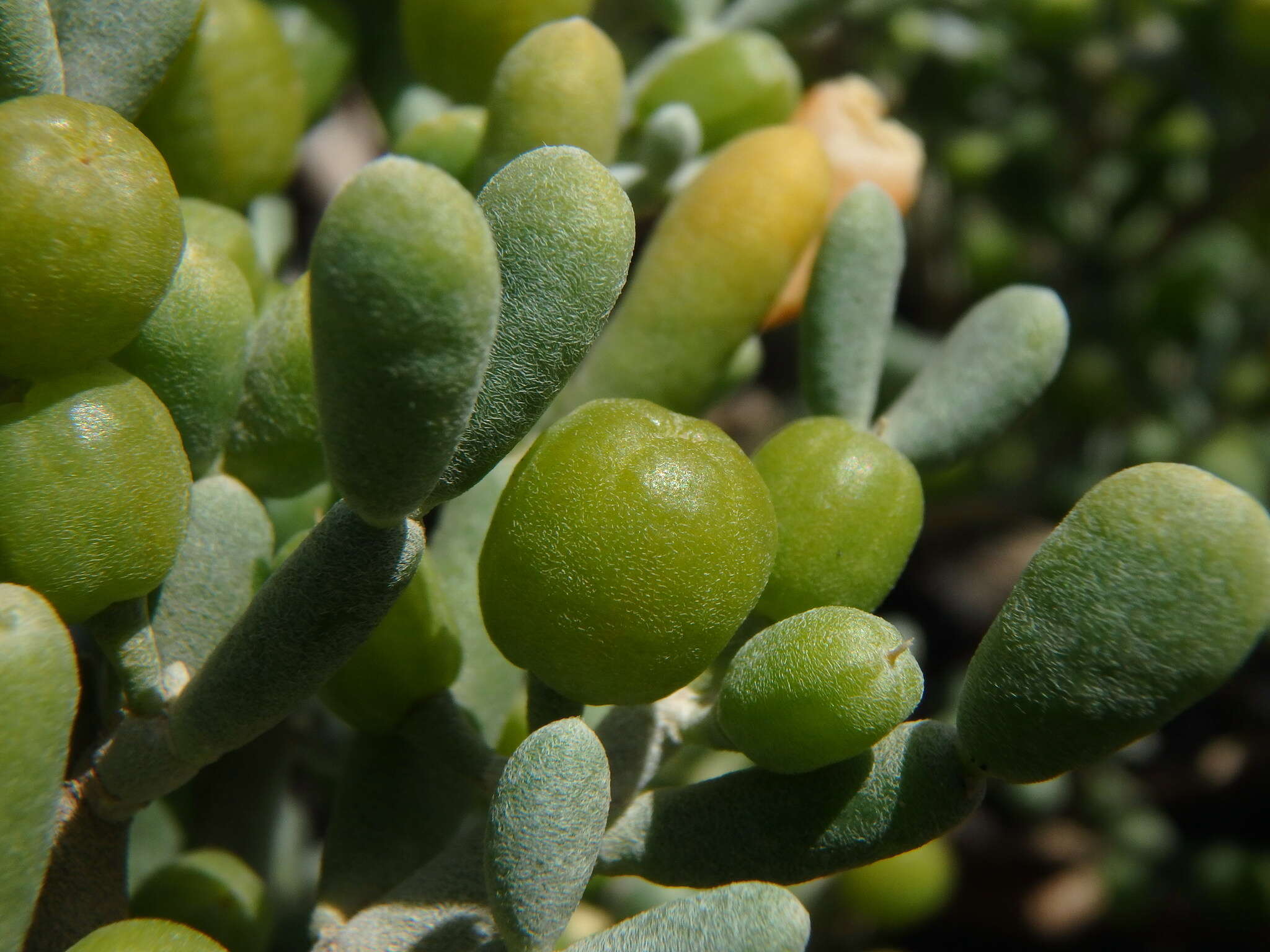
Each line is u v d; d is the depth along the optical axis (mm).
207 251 62
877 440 68
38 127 55
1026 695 57
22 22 59
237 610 64
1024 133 155
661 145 80
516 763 54
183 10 68
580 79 73
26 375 57
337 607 55
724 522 57
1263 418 160
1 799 51
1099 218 159
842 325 72
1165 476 56
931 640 171
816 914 125
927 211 156
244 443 66
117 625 59
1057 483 156
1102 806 156
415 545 55
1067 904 155
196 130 79
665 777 88
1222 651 55
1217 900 151
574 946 55
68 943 61
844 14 116
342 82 93
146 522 57
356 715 68
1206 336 155
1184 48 149
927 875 126
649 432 58
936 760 60
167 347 61
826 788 61
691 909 54
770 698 58
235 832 81
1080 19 145
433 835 69
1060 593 57
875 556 66
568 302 54
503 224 54
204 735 58
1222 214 156
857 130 89
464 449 55
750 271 75
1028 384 71
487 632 60
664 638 57
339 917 68
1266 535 55
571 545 57
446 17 85
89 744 64
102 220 55
